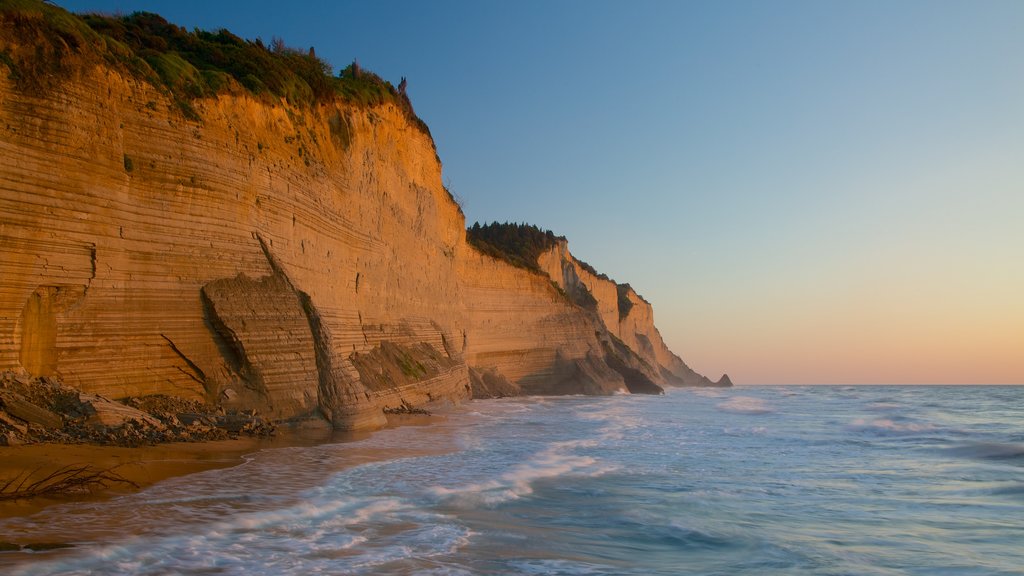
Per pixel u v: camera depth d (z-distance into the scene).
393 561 8.30
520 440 22.58
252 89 23.77
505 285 63.34
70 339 16.38
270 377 20.84
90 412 15.05
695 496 13.52
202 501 10.52
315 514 10.41
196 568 7.42
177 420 17.20
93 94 17.05
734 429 29.03
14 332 15.05
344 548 8.73
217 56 24.33
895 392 108.88
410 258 40.62
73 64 16.52
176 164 19.38
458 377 44.47
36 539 7.84
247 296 21.08
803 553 9.42
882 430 28.94
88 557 7.35
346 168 30.84
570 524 10.92
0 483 10.26
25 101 15.36
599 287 104.19
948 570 8.68
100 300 17.08
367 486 13.02
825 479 15.96
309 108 28.11
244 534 8.98
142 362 18.25
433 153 46.84
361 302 31.84
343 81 35.16
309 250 26.02
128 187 17.94
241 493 11.31
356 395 23.30
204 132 20.47
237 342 20.23
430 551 8.86
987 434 27.19
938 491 14.51
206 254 20.22
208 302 19.89
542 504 12.40
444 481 13.98
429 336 42.31
